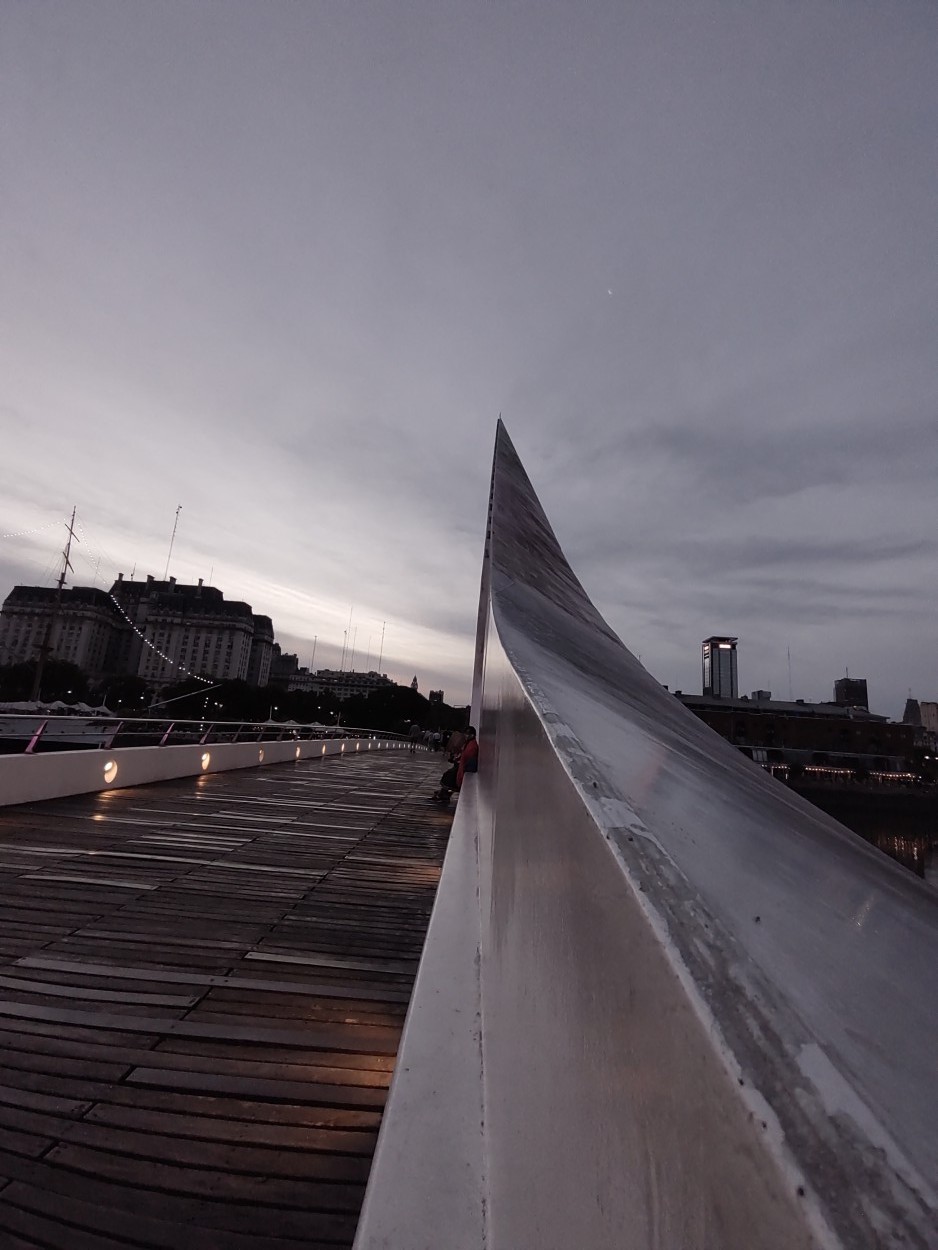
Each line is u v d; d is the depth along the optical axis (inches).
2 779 293.6
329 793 450.9
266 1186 77.2
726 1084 14.0
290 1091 95.7
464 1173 44.8
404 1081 56.0
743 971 17.8
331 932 165.8
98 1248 68.6
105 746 386.9
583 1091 26.0
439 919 101.3
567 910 31.9
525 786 52.2
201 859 232.2
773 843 35.6
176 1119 88.8
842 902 29.7
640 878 22.8
